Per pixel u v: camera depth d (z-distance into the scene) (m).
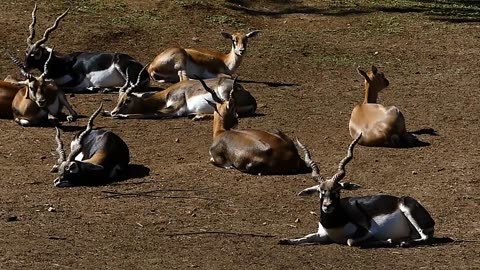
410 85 22.33
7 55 23.31
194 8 27.55
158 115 19.25
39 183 14.46
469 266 10.91
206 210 13.22
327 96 21.19
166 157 16.14
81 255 11.08
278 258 11.09
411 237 11.71
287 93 21.41
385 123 16.77
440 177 15.04
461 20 28.97
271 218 12.93
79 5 27.00
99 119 19.05
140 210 13.16
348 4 30.00
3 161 15.77
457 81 22.77
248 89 21.70
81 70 21.59
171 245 11.59
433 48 25.98
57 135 15.05
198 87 19.25
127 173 15.11
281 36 26.28
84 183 14.40
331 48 25.48
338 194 11.45
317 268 10.75
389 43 26.31
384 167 15.57
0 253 11.03
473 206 13.63
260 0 29.38
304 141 17.31
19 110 18.33
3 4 26.73
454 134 17.95
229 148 15.25
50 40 24.53
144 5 27.48
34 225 12.33
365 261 11.03
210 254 11.23
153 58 24.17
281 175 14.99
